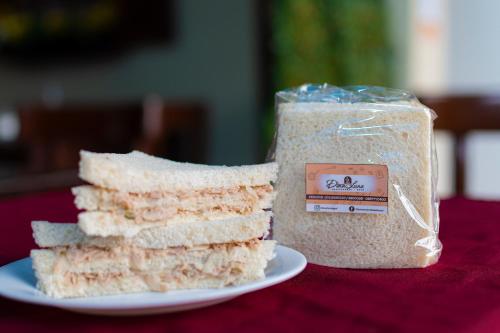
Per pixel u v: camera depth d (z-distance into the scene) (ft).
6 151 6.83
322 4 6.35
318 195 1.94
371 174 1.91
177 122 5.49
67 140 5.00
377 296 1.63
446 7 8.44
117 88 7.18
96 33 6.91
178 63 6.72
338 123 1.94
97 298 1.61
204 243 1.70
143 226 1.69
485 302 1.58
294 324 1.49
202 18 6.52
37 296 1.55
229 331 1.46
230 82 6.40
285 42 6.10
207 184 1.79
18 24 7.49
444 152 7.99
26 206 2.76
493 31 8.30
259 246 1.71
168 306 1.49
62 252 1.65
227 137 6.45
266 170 1.87
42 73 7.75
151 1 6.55
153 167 1.82
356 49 6.69
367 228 1.91
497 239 2.15
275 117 2.13
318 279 1.77
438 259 1.95
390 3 7.13
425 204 1.90
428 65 8.09
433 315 1.51
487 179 8.55
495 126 3.52
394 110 1.92
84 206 1.66
